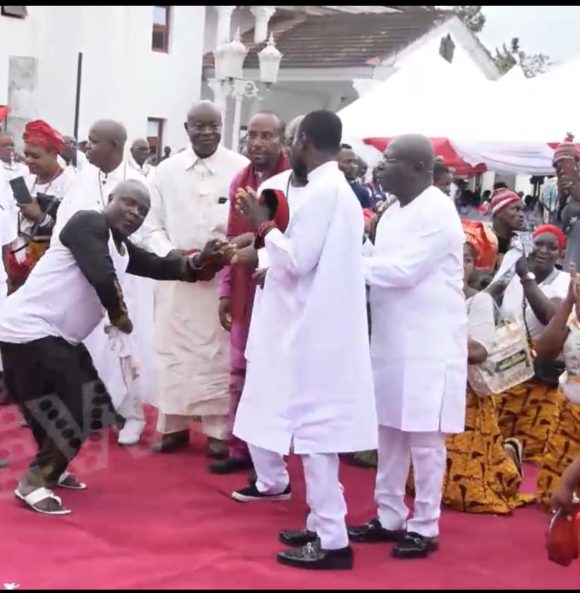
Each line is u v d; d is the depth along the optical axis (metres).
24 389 5.01
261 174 5.71
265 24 23.23
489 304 5.21
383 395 4.58
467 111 12.09
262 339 4.62
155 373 6.30
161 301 6.22
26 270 6.61
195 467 5.97
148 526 4.81
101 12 17.67
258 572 4.23
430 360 4.47
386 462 4.75
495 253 5.40
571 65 12.31
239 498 5.34
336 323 4.23
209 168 6.10
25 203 6.43
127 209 4.97
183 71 19.62
